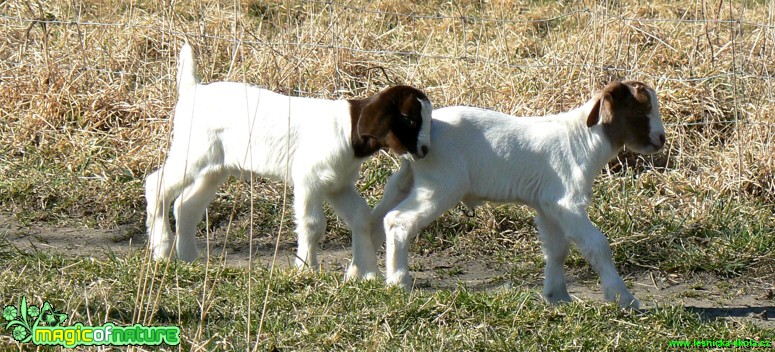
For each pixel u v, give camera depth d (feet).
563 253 21.76
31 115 31.22
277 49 32.55
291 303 19.69
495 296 20.29
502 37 35.24
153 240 23.30
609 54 32.53
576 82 31.24
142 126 30.94
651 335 19.17
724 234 26.37
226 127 22.54
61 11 36.42
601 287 23.58
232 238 26.02
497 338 18.49
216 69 31.99
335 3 36.04
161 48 33.47
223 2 38.73
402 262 21.01
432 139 20.99
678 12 39.81
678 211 27.58
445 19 39.68
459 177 20.99
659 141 21.47
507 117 21.58
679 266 24.75
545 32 39.70
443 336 18.39
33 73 32.37
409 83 32.86
